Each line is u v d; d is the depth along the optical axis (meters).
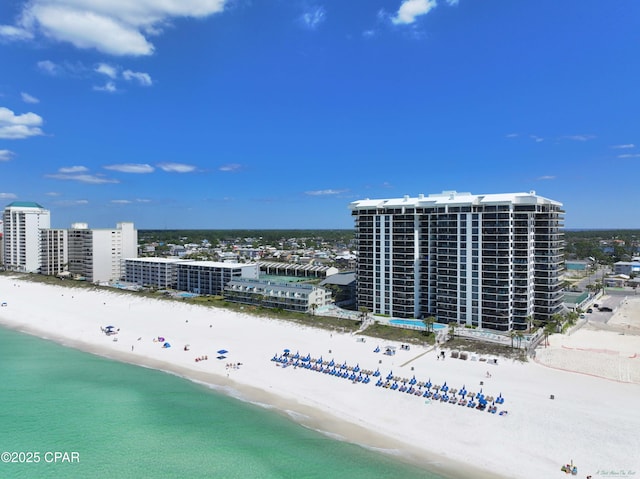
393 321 153.50
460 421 85.06
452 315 153.62
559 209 161.25
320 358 119.06
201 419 89.94
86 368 121.19
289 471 71.31
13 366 122.94
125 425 87.94
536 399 92.44
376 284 169.12
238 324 161.12
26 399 100.38
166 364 123.88
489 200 145.62
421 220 160.50
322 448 78.12
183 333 151.38
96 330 159.12
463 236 150.00
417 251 160.38
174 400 99.25
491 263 144.75
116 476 71.62
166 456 76.69
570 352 120.38
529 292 146.62
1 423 89.06
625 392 95.50
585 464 70.44
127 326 163.25
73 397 101.31
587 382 101.25
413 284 160.50
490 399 92.44
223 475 70.94
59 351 137.62
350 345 132.62
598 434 78.50
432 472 70.25
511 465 71.25
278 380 108.81
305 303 170.75
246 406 95.75
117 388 106.69
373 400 95.62
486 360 116.38
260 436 82.75
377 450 77.25
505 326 143.38
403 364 115.06
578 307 170.50
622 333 141.25
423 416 87.75
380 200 176.25
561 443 76.25
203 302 191.50
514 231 144.75
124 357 130.88
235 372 115.06
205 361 123.81
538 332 135.38
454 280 152.50
